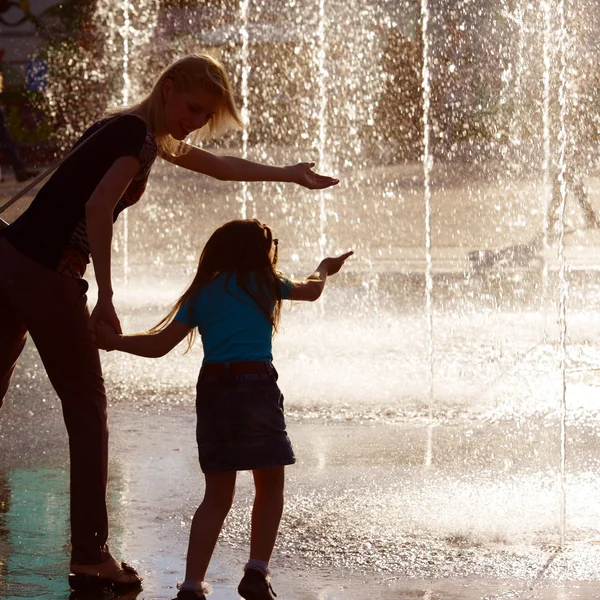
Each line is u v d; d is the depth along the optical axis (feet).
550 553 20.80
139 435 30.14
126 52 110.32
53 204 19.13
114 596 19.04
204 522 18.56
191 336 20.04
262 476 18.98
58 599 18.90
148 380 37.35
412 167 99.19
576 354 40.57
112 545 21.52
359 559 20.63
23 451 28.73
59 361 19.48
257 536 18.67
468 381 36.40
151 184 102.58
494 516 23.09
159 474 26.40
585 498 24.26
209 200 93.30
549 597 18.61
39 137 120.47
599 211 64.95
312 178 22.15
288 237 75.97
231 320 18.66
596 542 21.42
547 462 27.20
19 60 122.52
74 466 19.48
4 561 20.70
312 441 29.40
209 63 19.36
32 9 121.60
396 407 33.04
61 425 31.53
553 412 32.35
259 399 18.42
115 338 18.42
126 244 75.10
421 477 26.02
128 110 19.40
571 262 58.75
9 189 98.89
